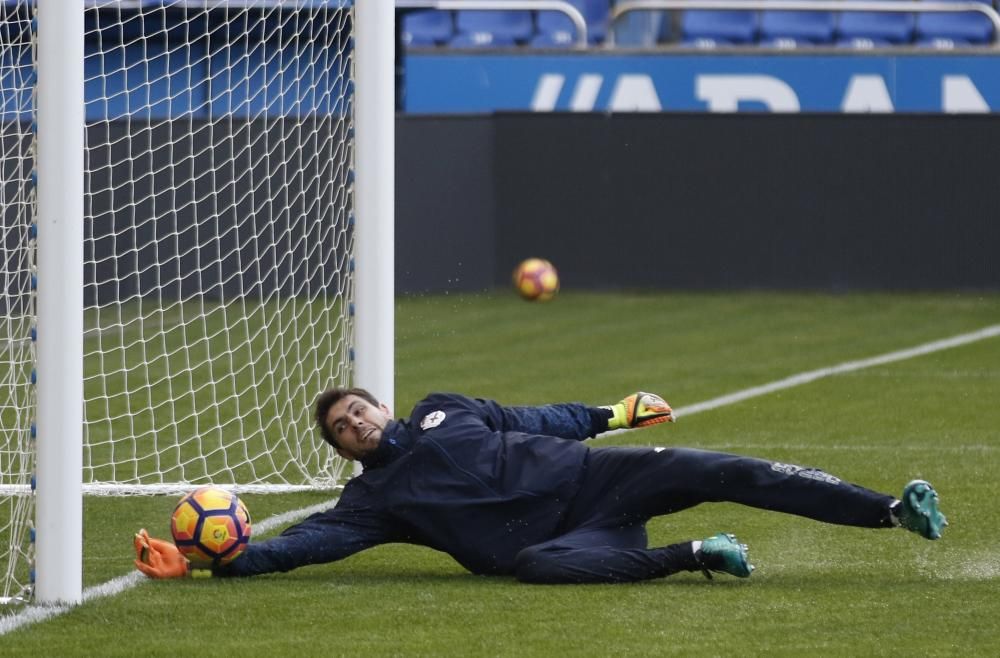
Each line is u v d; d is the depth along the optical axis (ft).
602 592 54.39
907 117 173.58
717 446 91.61
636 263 178.19
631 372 125.59
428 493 57.00
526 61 189.37
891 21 207.21
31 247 53.57
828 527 67.46
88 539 67.00
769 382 119.24
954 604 52.75
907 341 142.61
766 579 56.95
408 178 174.81
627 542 56.85
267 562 57.00
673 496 56.44
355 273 76.89
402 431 58.39
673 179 177.06
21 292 68.59
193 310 152.56
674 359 132.77
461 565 58.90
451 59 189.26
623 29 205.16
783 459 86.79
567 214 178.29
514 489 57.00
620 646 47.42
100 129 153.38
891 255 175.22
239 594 54.85
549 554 55.52
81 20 52.29
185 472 85.20
